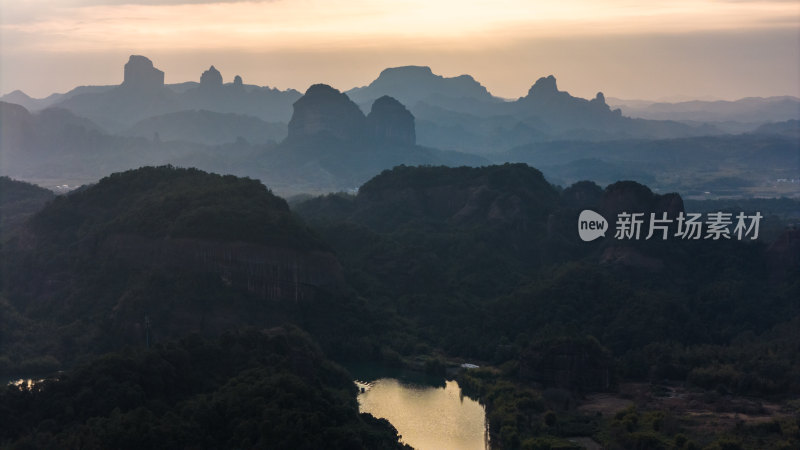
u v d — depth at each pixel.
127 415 168.38
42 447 158.88
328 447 169.50
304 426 170.75
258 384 185.75
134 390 180.62
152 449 161.00
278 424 169.12
